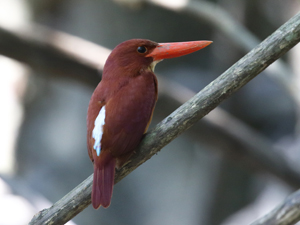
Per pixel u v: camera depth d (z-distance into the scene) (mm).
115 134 5176
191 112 5051
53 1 13133
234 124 10641
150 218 13578
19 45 9703
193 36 14461
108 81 5805
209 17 10273
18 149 13094
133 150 5223
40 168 13156
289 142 13023
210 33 14516
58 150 13438
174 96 10125
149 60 6090
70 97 13328
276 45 4730
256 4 12445
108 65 6027
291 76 10094
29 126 13242
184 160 13945
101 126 5238
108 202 4945
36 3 13094
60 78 10289
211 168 13352
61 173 13266
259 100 13672
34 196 8641
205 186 13414
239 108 13625
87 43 10227
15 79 13008
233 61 12164
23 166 12992
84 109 13375
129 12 13555
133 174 13945
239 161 11047
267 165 10797
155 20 14023
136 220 13641
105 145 5160
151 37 14195
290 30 4676
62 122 13391
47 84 13070
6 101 12984
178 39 14391
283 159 10852
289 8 13641
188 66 14961
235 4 12383
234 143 10531
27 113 13242
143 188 13875
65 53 9836
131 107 5340
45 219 5293
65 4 13406
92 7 13523
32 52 9836
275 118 13477
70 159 13438
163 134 5164
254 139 10734
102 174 5082
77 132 13430
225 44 12156
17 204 8125
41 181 12875
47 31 9938
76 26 13602
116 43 13820
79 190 5289
